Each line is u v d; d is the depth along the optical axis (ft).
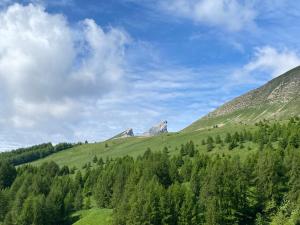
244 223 467.93
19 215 593.83
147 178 593.83
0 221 629.92
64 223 603.67
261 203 485.15
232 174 515.09
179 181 623.77
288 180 516.32
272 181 495.82
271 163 508.53
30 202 603.67
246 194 494.59
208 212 451.12
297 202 448.24
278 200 485.56
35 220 582.76
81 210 626.64
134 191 545.44
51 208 603.26
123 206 502.79
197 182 553.64
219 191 485.97
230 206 474.08
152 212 481.46
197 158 646.74
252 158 567.59
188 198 481.46
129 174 629.10
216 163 554.46
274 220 451.12
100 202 623.36
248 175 531.50
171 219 480.64
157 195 495.41
